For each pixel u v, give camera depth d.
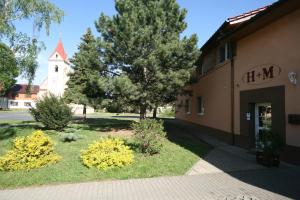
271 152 8.82
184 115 26.97
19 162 7.88
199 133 18.52
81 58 16.53
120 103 16.30
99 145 8.69
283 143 8.90
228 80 14.62
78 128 18.69
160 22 14.88
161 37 15.27
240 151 11.78
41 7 13.70
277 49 10.25
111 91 15.40
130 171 7.89
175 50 14.61
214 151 11.70
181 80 14.89
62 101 17.36
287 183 7.00
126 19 14.76
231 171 8.25
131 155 8.72
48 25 13.99
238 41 13.44
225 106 14.99
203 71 20.08
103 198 5.98
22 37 13.66
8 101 73.75
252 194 6.18
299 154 8.95
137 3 16.25
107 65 16.19
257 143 9.36
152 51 15.03
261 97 11.27
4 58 13.38
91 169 7.93
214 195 6.15
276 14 9.84
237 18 13.66
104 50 15.74
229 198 5.95
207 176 7.69
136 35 14.64
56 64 60.22
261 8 13.50
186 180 7.30
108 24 15.76
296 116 9.05
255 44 11.85
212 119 17.33
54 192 6.31
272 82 10.54
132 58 15.42
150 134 10.00
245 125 12.58
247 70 12.45
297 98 9.11
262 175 7.79
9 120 26.75
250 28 11.51
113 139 9.45
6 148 10.66
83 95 20.86
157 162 8.94
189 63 15.31
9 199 5.86
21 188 6.57
